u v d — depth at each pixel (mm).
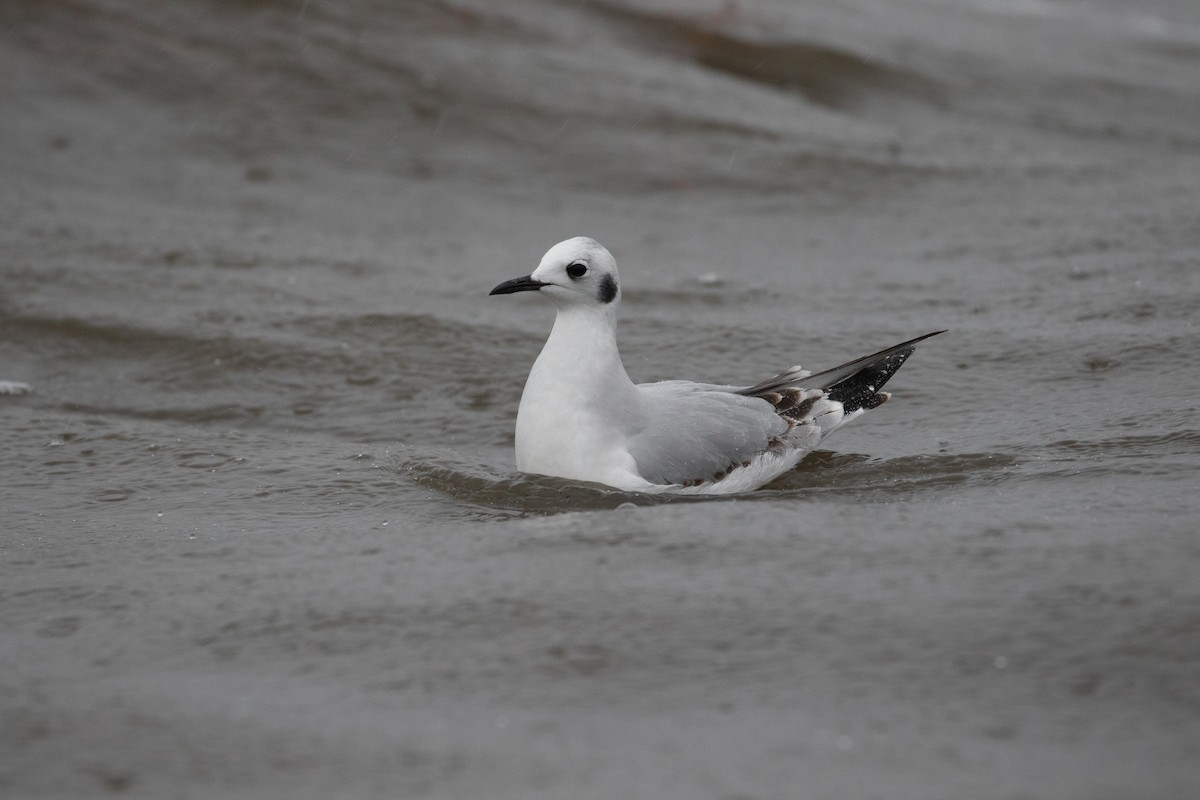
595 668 7379
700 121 26062
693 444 11344
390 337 15852
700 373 14898
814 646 7527
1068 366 14195
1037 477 11023
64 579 9328
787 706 6863
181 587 9047
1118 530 9273
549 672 7355
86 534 10461
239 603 8633
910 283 17844
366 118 24859
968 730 6562
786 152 25000
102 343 15633
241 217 20688
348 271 18438
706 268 19031
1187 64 35469
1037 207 21969
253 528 10555
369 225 20859
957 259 19047
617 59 28844
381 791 6199
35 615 8641
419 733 6734
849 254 19688
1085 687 6941
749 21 31875
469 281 18281
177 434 13188
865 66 30422
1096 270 17766
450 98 25812
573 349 11422
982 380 14070
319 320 16266
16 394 14312
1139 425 12266
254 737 6738
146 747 6652
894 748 6422
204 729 6840
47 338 15703
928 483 11164
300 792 6203
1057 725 6586
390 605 8430
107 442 12867
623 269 18953
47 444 12797
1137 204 21750
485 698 7094
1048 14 39750
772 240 20641
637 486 11078
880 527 9633
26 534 10484
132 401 14281
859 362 12430
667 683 7180
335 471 12117
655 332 16016
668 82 27969
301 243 19641
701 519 9977
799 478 11719
